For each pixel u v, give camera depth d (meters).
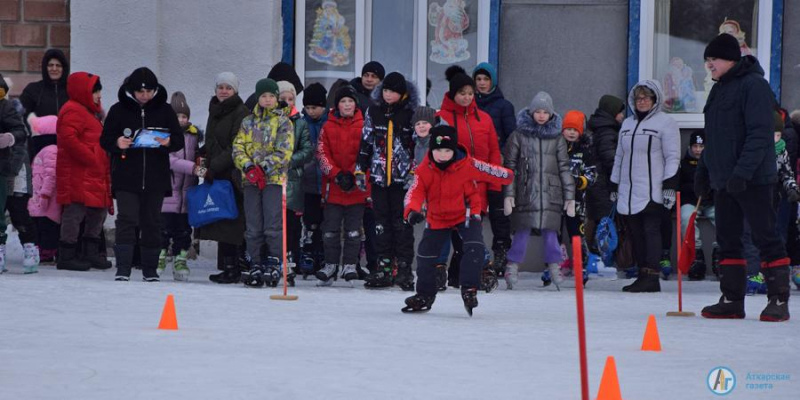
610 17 48.72
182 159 40.31
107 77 47.94
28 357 20.64
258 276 37.00
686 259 31.92
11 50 48.94
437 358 21.83
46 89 45.22
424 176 30.38
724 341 25.48
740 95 30.42
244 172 37.00
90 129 41.56
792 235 41.41
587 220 44.03
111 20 47.81
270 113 37.62
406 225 37.53
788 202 40.56
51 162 43.53
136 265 44.38
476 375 19.69
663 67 48.53
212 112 39.19
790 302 36.44
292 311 30.09
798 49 48.31
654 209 39.50
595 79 48.81
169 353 21.53
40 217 43.97
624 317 30.75
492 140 38.44
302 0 48.94
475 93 42.06
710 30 48.41
